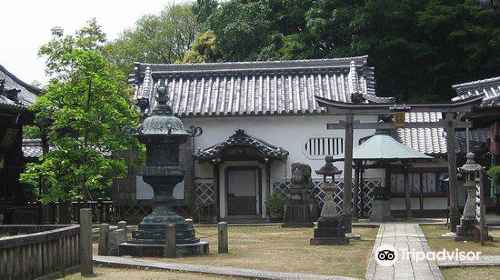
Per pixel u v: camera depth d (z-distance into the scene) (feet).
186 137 51.78
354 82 97.71
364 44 114.32
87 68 65.41
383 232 66.23
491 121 82.58
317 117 96.02
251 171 95.76
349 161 68.39
